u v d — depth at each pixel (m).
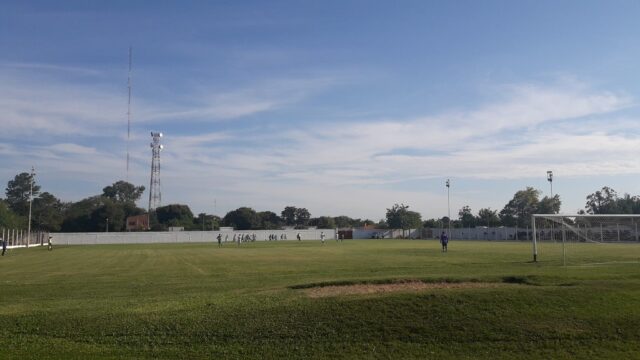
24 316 16.81
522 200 172.88
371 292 19.72
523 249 62.19
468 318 16.14
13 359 13.24
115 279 29.80
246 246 87.69
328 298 18.16
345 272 31.39
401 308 16.80
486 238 134.00
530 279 23.12
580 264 34.59
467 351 14.30
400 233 161.25
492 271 29.14
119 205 180.88
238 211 196.88
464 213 187.62
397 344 14.68
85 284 27.16
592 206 169.38
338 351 14.23
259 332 15.36
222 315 16.53
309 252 60.62
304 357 13.84
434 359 13.77
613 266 32.00
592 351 14.30
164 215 188.25
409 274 28.11
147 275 32.19
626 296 18.19
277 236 151.00
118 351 14.05
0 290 24.73
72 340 14.89
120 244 115.88
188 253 62.03
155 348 14.33
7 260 50.47
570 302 17.41
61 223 170.25
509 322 15.91
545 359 13.81
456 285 21.69
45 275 32.91
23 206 189.25
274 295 19.50
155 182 167.75
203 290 23.53
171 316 16.53
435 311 16.58
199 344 14.65
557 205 166.25
